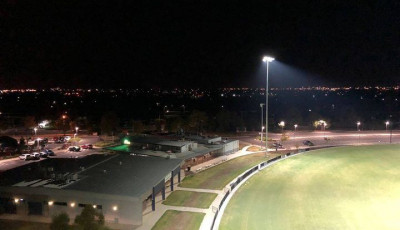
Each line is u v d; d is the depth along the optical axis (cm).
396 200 4484
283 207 4172
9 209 3841
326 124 12025
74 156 7212
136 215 3594
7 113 16062
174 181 5244
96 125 10981
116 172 4475
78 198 3700
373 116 14862
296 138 9981
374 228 3600
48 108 16212
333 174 5762
